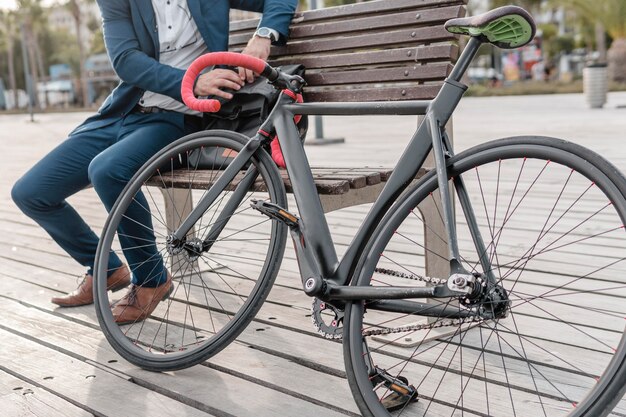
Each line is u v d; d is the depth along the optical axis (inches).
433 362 79.3
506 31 63.7
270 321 96.5
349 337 64.8
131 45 98.0
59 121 858.1
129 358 82.6
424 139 67.2
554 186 183.9
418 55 90.0
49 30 2733.8
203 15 100.5
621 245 123.7
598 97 461.1
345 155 272.5
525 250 123.9
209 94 91.5
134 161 95.1
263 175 80.5
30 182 101.2
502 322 90.7
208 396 74.3
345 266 68.3
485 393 71.2
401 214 66.4
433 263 86.2
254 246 142.4
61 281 124.5
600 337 84.4
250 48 96.0
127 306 97.3
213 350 77.9
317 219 71.9
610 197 55.7
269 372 79.7
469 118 429.7
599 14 812.6
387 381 68.0
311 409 70.4
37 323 101.7
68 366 85.0
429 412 68.1
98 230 170.2
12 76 2395.4
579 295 99.4
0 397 77.0
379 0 95.1
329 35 100.6
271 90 90.4
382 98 93.4
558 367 76.2
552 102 579.2
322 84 100.7
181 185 90.3
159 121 100.0
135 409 72.7
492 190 183.8
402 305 65.4
